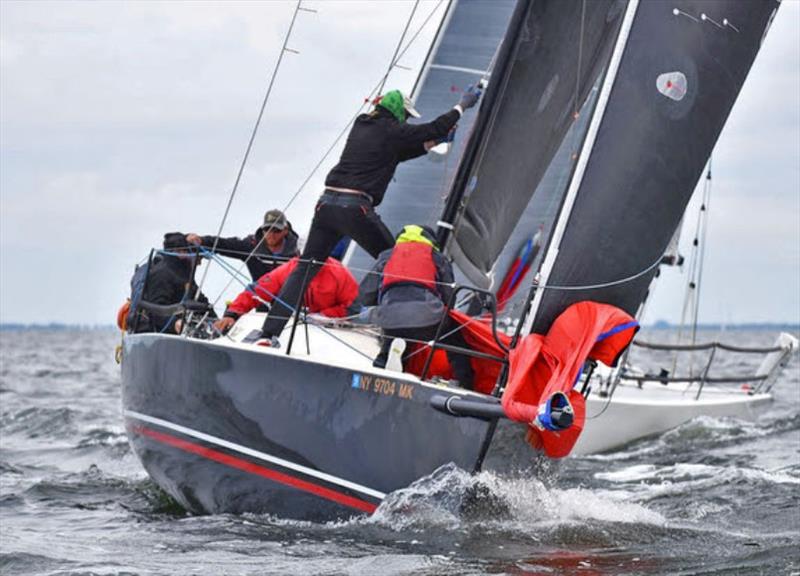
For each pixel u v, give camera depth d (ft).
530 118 78.33
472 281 80.28
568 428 62.03
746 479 84.38
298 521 69.92
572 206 64.44
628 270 65.21
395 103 74.79
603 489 86.99
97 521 74.84
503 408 60.23
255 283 78.38
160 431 77.56
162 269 85.40
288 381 69.15
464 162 78.69
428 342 67.00
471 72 104.01
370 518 66.23
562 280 64.28
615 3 77.20
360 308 78.69
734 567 57.72
